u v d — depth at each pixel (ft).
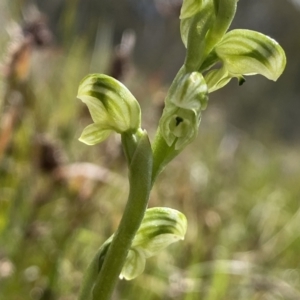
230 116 2.41
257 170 1.35
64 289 0.63
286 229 0.88
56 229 0.64
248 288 0.66
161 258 0.69
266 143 1.95
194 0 0.47
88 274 0.48
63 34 0.87
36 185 0.66
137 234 0.49
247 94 2.55
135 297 0.64
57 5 1.13
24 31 0.66
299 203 1.19
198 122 0.46
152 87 1.01
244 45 0.48
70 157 0.73
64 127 0.76
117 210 0.71
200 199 0.82
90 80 0.48
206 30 0.47
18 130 0.66
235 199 1.03
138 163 0.47
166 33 1.68
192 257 0.69
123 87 0.48
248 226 0.92
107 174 0.66
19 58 0.66
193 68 0.47
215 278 0.65
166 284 0.66
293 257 0.85
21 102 0.66
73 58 0.89
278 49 0.48
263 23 2.66
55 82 0.84
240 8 2.57
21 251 0.62
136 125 0.48
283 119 2.61
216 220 0.75
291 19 2.63
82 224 0.68
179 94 0.46
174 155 0.47
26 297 0.61
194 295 0.64
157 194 0.78
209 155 1.20
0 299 0.60
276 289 0.66
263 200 1.05
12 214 0.64
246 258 0.77
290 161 1.85
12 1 0.87
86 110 0.75
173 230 0.49
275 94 2.66
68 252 0.64
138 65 1.63
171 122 0.46
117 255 0.47
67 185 0.65
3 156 0.65
